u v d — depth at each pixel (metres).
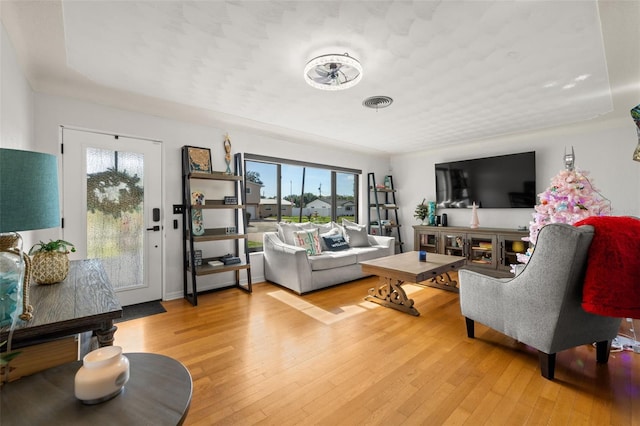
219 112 3.39
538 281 1.82
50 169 1.07
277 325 2.71
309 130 4.23
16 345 0.99
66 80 2.55
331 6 1.64
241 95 2.90
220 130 3.95
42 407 0.78
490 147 4.94
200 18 1.74
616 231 1.64
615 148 3.85
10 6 1.61
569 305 1.74
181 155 3.60
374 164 6.22
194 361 2.08
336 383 1.82
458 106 3.26
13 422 0.72
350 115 3.55
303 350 2.24
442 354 2.17
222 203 3.95
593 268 1.65
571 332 1.81
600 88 2.79
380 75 2.48
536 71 2.43
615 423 1.47
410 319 2.87
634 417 1.50
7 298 1.00
